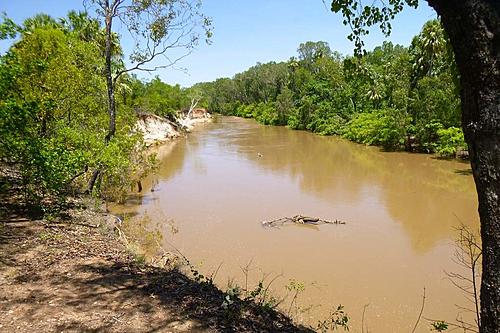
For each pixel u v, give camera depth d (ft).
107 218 37.32
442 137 101.19
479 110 7.87
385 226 50.72
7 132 29.25
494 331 8.20
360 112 162.81
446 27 8.19
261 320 17.22
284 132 183.32
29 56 41.68
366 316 29.94
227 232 48.88
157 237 44.68
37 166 31.07
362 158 105.70
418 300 32.40
